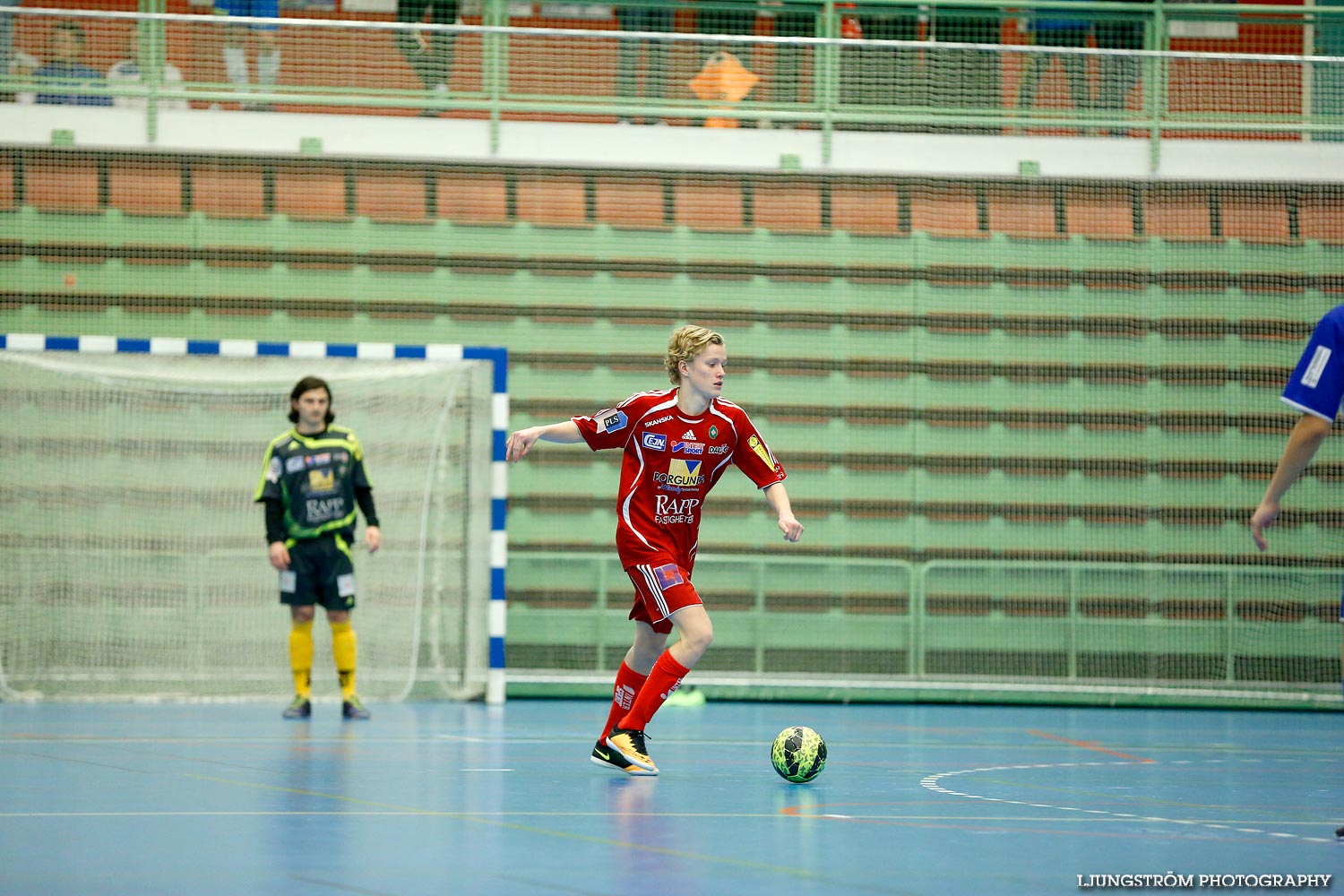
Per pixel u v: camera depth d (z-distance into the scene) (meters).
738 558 22.59
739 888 6.23
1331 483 23.09
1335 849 7.53
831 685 21.45
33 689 20.53
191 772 11.12
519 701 20.88
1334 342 7.79
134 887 6.23
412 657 21.28
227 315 22.22
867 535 23.00
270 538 16.98
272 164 22.33
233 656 21.25
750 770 11.76
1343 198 23.28
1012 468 23.17
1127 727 17.73
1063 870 6.77
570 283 22.84
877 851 7.34
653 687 11.21
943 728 16.95
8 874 6.56
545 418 22.78
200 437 21.41
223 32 22.17
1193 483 23.20
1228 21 24.86
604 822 8.45
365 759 12.28
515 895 6.04
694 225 23.02
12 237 21.77
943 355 23.22
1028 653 22.77
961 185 23.31
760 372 23.08
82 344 19.41
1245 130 23.28
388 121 22.52
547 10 24.61
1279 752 14.48
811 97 23.09
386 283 22.55
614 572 22.56
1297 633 22.67
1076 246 23.33
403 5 24.02
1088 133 23.31
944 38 24.67
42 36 21.83
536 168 22.80
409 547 21.47
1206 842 7.78
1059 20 24.78
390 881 6.39
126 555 21.09
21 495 20.88
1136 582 22.80
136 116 22.05
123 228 22.00
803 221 23.12
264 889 6.19
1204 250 23.31
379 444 21.62
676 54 22.89
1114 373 23.30
